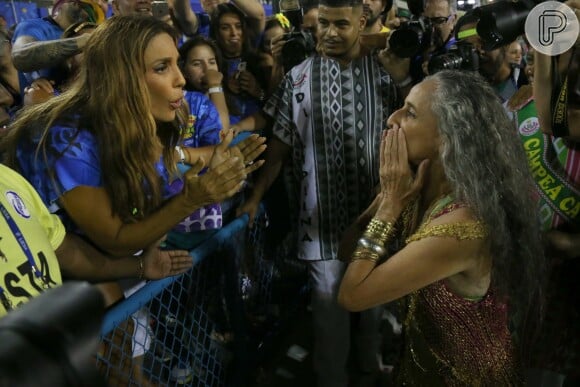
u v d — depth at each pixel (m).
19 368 0.27
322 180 2.00
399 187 1.19
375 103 1.95
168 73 1.26
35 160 1.20
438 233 1.07
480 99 1.10
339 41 1.88
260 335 2.52
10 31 3.20
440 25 2.28
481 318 1.14
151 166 1.28
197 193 1.24
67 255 1.23
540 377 1.69
